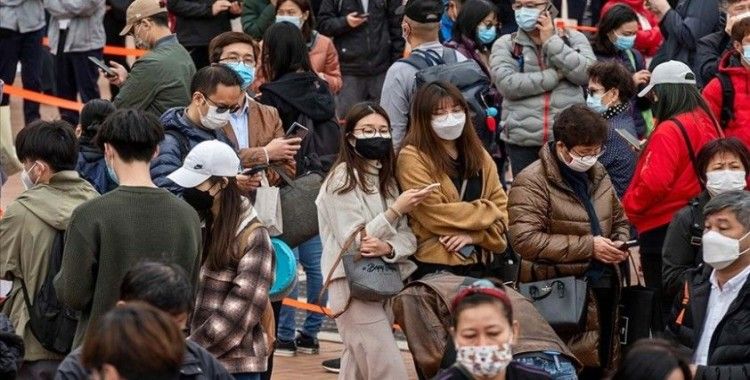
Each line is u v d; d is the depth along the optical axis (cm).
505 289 1744
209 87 1902
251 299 1634
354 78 3216
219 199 1655
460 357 1327
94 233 1550
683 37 2778
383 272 1858
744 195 1695
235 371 1652
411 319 1761
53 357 1727
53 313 1698
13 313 1738
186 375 1311
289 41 2267
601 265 1934
